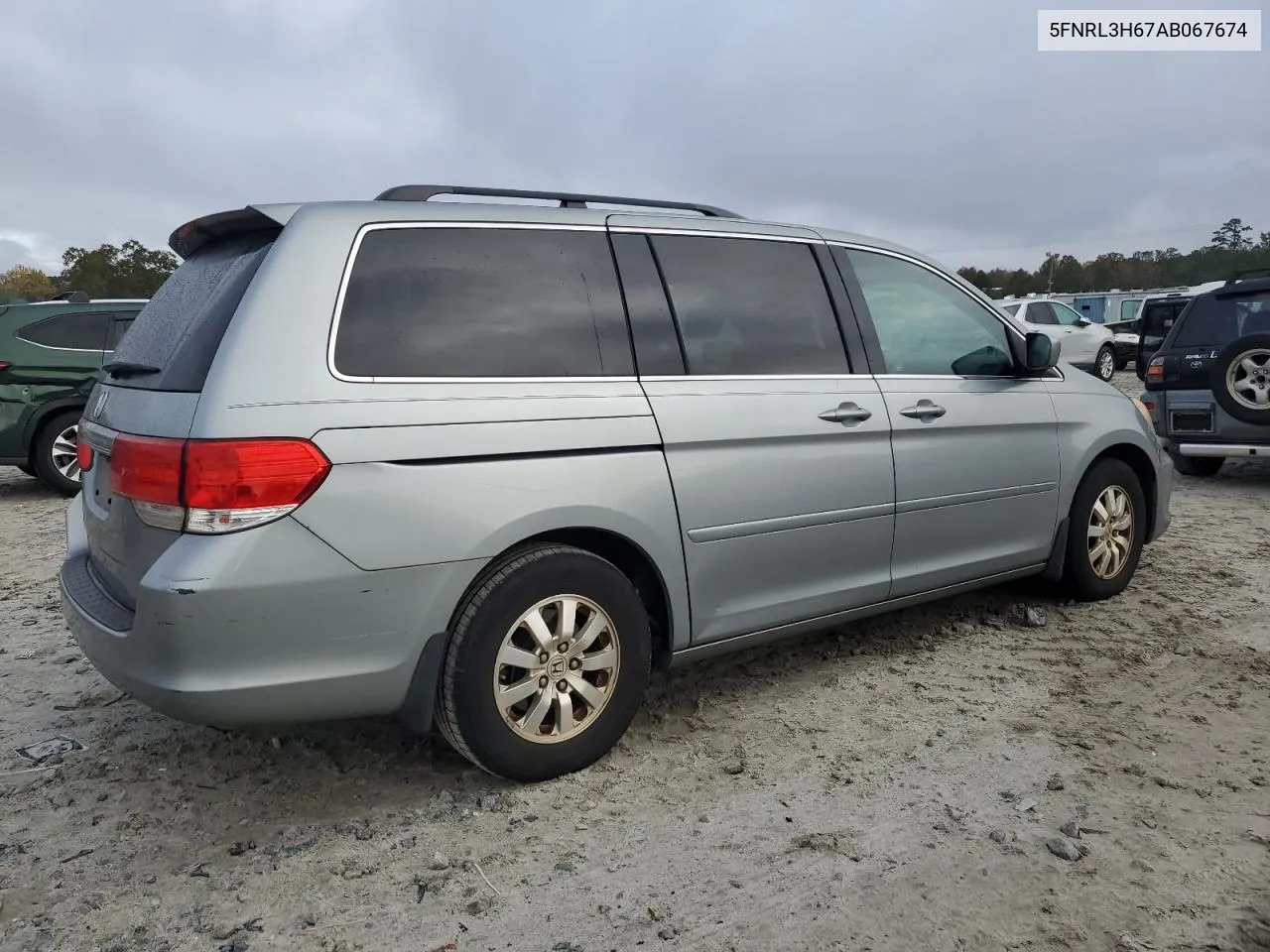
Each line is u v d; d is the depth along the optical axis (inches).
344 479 106.6
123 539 110.4
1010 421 173.8
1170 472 212.8
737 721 143.6
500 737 118.7
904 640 177.8
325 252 113.3
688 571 133.9
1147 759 129.6
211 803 121.8
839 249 160.9
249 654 103.7
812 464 145.5
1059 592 199.0
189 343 112.4
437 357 116.0
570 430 121.8
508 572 117.6
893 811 117.0
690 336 137.8
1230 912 97.0
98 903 101.0
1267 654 168.1
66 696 157.3
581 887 102.9
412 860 108.3
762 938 94.1
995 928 95.1
